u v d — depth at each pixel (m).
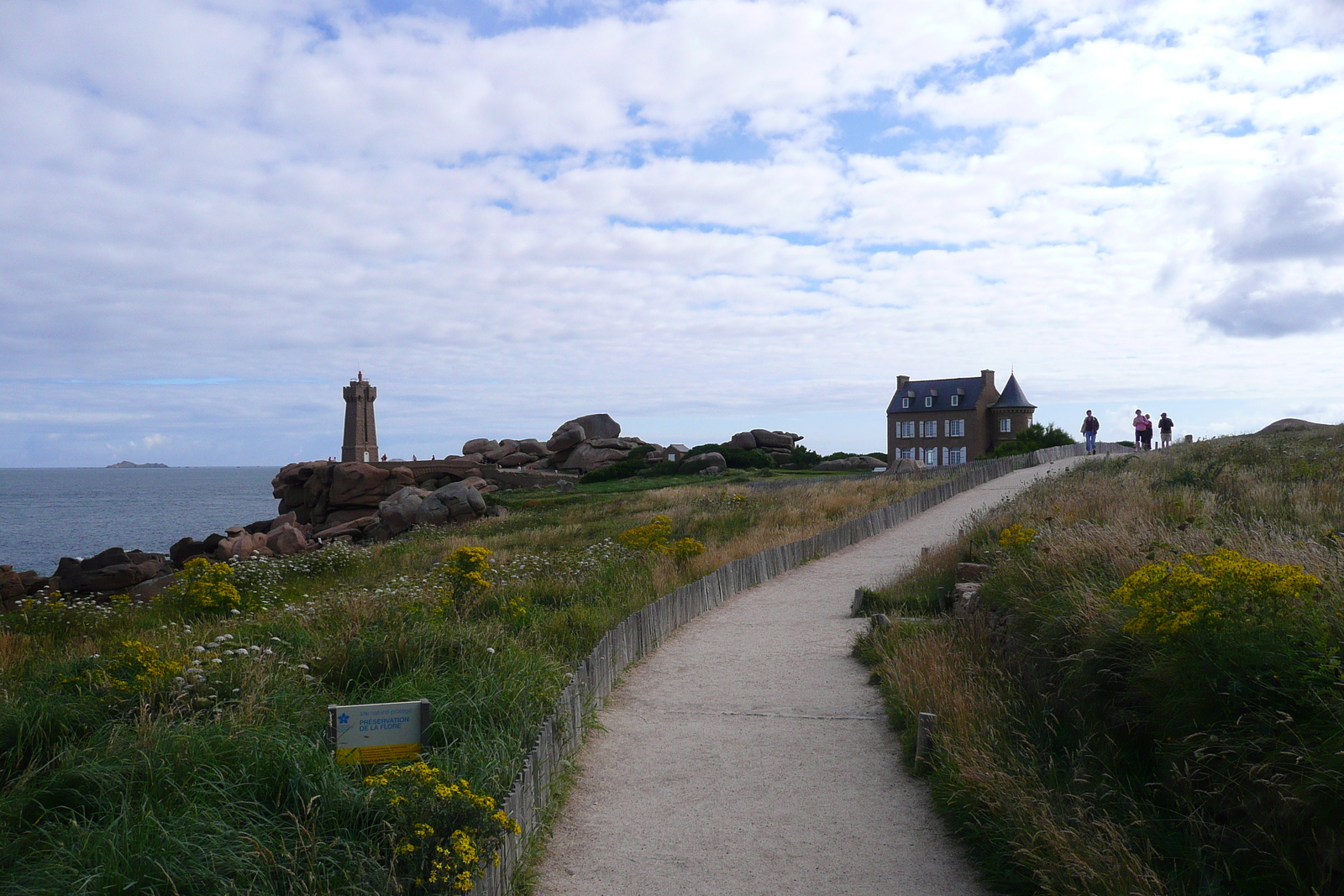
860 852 5.91
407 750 5.96
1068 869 4.78
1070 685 6.57
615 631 10.65
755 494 34.69
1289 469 16.38
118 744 5.25
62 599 19.09
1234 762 4.75
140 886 4.08
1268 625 5.30
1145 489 16.06
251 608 16.92
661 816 6.61
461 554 13.62
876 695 9.66
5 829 4.49
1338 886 4.00
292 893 4.30
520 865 5.60
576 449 76.06
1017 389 87.38
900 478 39.88
